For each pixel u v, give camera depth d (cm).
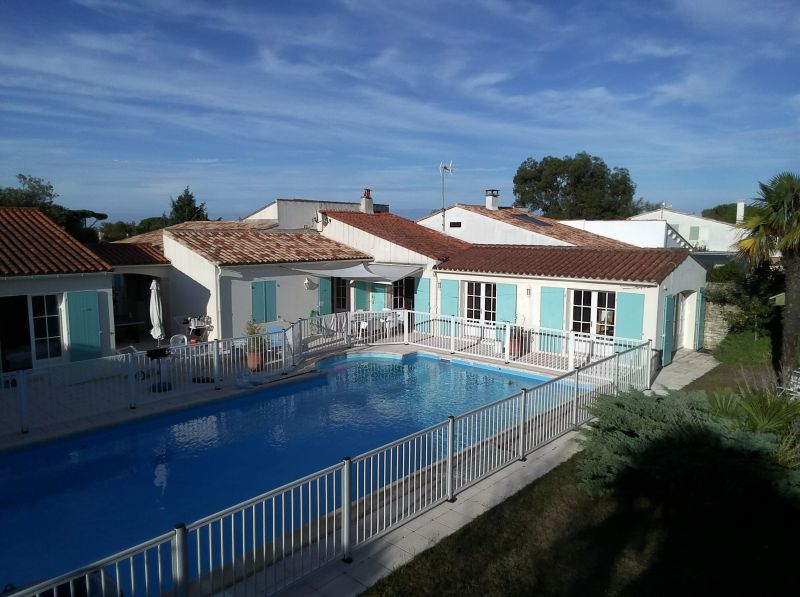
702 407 918
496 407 962
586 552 699
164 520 872
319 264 2195
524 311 1942
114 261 1914
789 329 1393
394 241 2294
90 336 1606
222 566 559
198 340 1850
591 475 852
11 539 816
